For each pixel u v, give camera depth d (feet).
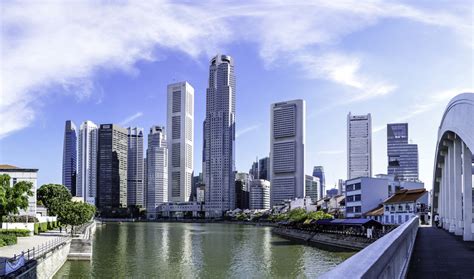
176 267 214.90
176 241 385.91
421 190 356.79
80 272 191.21
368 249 26.20
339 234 331.98
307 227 425.69
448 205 170.09
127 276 185.37
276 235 469.98
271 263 229.25
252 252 284.41
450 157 151.43
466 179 113.91
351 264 19.07
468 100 78.38
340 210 531.50
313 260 239.71
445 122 117.60
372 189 433.48
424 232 156.15
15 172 344.49
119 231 569.23
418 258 69.62
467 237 111.96
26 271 129.39
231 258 252.42
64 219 306.14
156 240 396.98
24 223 293.23
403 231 51.08
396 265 40.78
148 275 189.98
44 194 515.91
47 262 165.99
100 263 222.07
